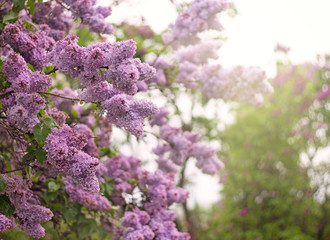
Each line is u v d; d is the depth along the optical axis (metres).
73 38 1.93
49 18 2.88
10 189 2.02
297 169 8.88
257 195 9.12
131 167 3.51
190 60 3.82
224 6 3.32
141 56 3.37
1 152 2.57
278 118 8.84
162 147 3.62
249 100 3.63
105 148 3.36
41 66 2.10
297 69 8.80
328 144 8.49
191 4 3.41
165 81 3.68
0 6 2.46
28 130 1.92
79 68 1.83
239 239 8.88
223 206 9.87
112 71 1.79
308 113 8.68
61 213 3.08
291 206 8.57
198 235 9.09
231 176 9.31
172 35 3.55
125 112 1.98
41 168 2.47
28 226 2.11
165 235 3.04
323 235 8.47
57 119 2.10
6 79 1.96
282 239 8.55
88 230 3.06
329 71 8.69
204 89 3.69
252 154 9.03
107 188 3.05
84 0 2.80
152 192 3.18
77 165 1.86
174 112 6.03
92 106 3.03
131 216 2.90
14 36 2.01
